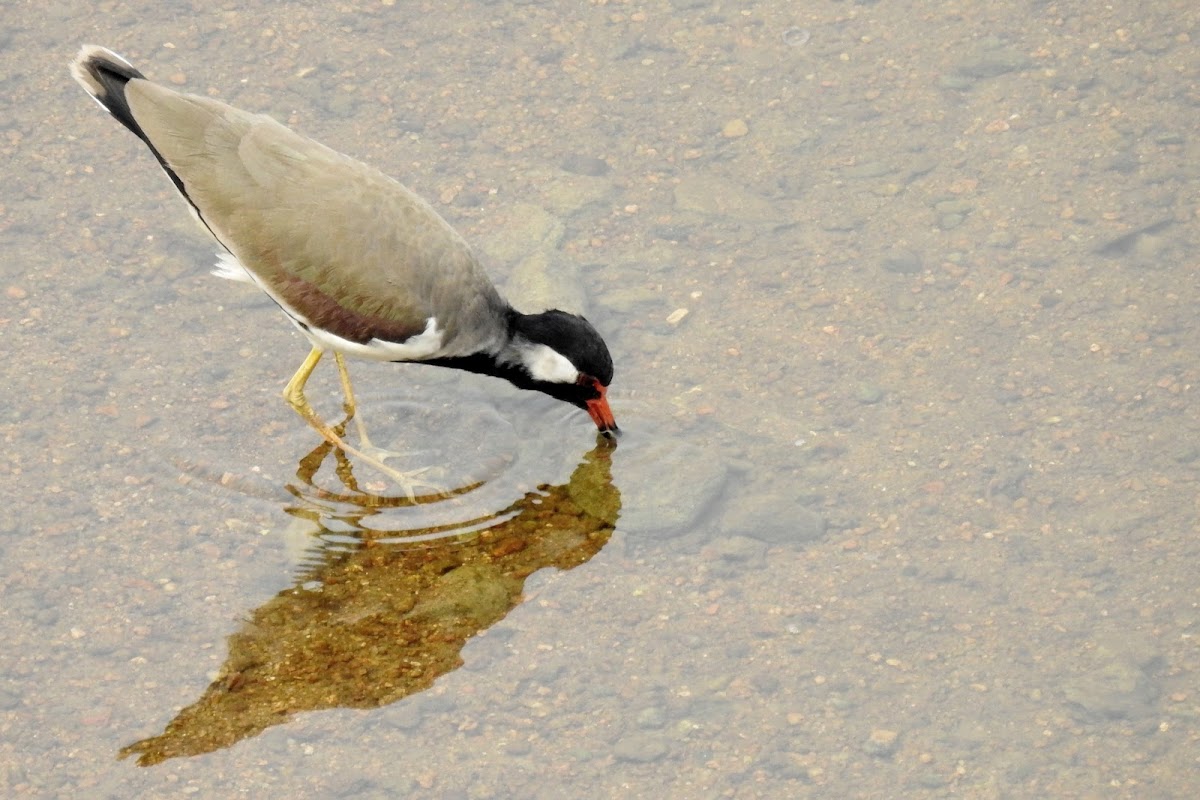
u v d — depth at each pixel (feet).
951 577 41.39
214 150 43.86
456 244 45.73
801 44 61.21
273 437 45.85
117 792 35.24
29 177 53.83
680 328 50.24
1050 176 54.60
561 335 46.32
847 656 39.29
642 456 45.65
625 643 39.96
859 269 51.83
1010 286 50.75
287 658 39.22
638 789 35.91
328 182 44.01
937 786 35.76
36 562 41.16
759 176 55.62
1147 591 40.47
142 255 51.34
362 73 59.41
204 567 41.52
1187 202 53.06
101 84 44.47
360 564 42.19
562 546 43.01
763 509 43.68
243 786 35.60
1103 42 60.18
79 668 38.37
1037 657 38.91
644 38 61.72
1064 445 45.11
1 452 44.21
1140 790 35.42
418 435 46.91
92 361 47.55
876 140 56.80
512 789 35.81
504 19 62.59
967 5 62.59
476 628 40.40
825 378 48.08
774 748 36.88
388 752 36.68
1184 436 44.96
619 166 56.08
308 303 44.21
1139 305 49.60
